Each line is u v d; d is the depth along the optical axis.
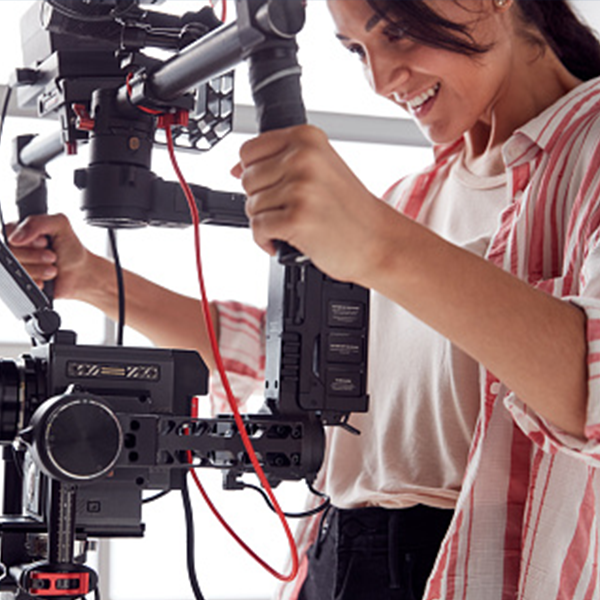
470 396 1.40
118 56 1.38
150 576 3.64
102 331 3.54
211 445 1.16
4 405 1.17
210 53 1.03
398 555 1.44
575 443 1.07
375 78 1.35
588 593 1.24
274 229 0.89
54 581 1.13
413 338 1.51
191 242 3.69
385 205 0.95
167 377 1.25
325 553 1.54
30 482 1.26
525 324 1.00
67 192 3.34
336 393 1.23
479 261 1.00
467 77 1.35
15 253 1.69
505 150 1.42
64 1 1.36
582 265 1.21
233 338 1.84
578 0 3.29
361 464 1.56
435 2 1.30
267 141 0.89
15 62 3.47
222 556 3.71
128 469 1.22
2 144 3.22
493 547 1.29
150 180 1.42
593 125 1.32
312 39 3.84
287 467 1.19
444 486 1.43
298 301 1.22
